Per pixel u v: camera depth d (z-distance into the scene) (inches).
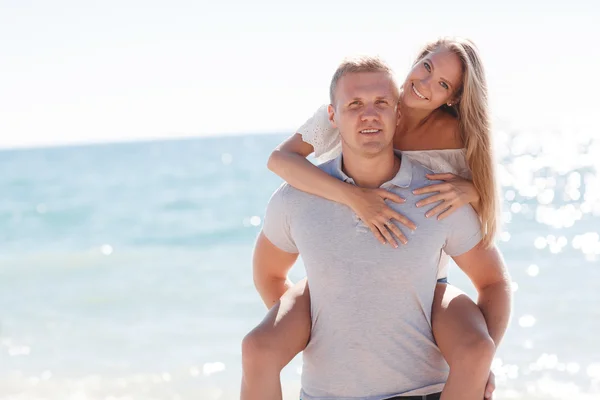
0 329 354.9
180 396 252.8
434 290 127.9
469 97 135.9
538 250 416.2
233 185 943.7
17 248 616.1
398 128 143.8
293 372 264.7
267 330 123.4
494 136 136.1
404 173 129.0
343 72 125.3
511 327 292.7
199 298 387.2
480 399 118.0
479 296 133.3
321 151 140.4
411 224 123.9
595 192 596.1
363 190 125.0
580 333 279.4
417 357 123.0
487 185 132.2
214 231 612.7
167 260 503.2
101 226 705.0
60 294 423.5
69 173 1298.0
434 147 140.6
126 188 1018.1
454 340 119.9
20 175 1305.4
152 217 731.4
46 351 314.7
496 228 132.0
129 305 386.3
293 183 131.0
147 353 303.3
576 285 340.8
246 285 408.8
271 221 133.2
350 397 122.1
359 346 121.9
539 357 260.5
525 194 611.2
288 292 132.1
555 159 782.5
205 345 308.0
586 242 427.2
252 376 121.1
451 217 126.7
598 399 224.4
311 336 126.2
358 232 123.9
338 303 122.7
